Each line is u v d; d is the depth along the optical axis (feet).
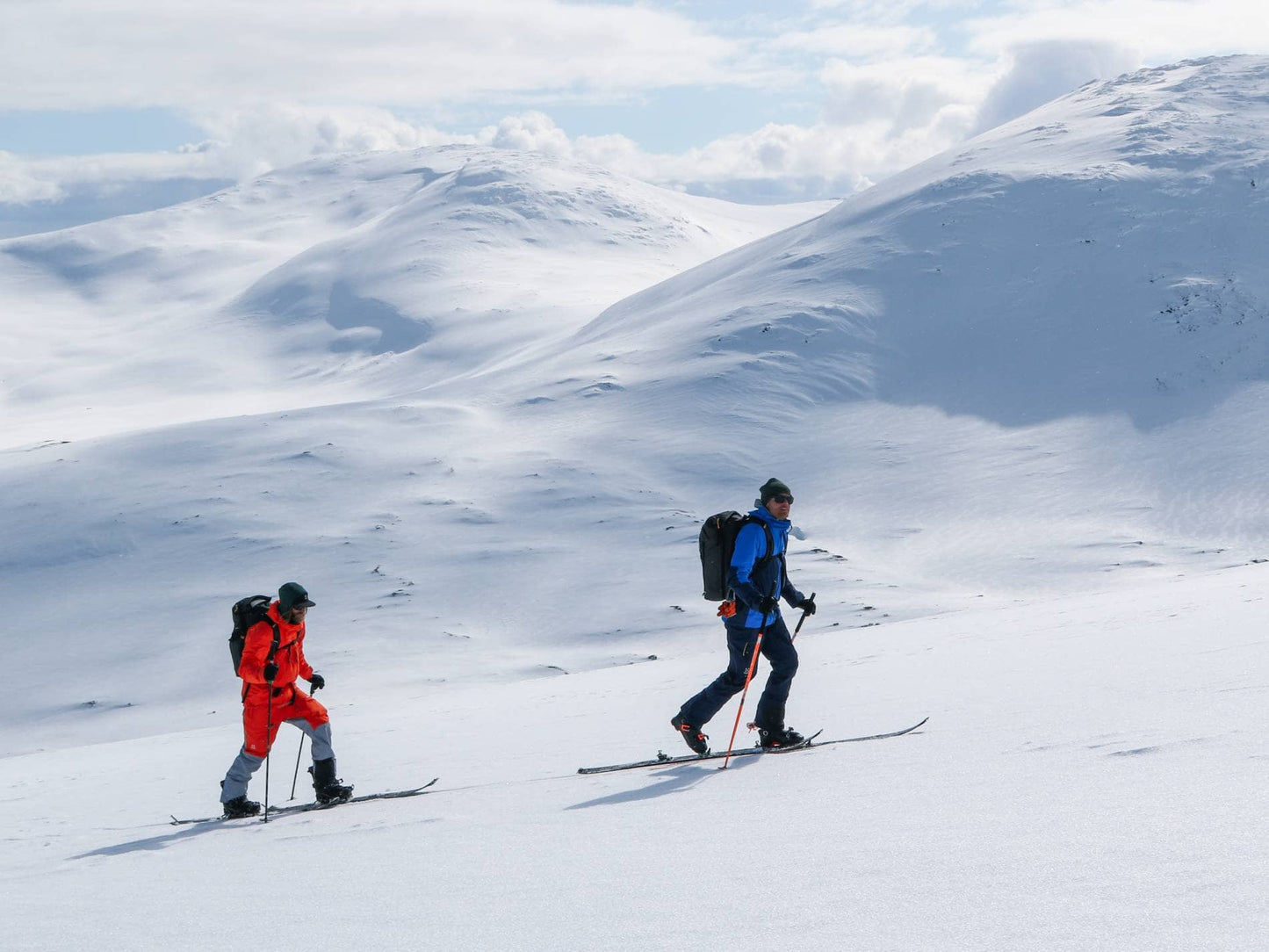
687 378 328.08
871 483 259.39
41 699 182.80
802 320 344.90
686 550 227.20
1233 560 197.57
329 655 182.60
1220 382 281.13
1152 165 381.40
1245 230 338.13
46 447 350.23
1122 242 344.49
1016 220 369.91
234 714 161.48
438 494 272.72
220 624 210.18
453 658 178.60
